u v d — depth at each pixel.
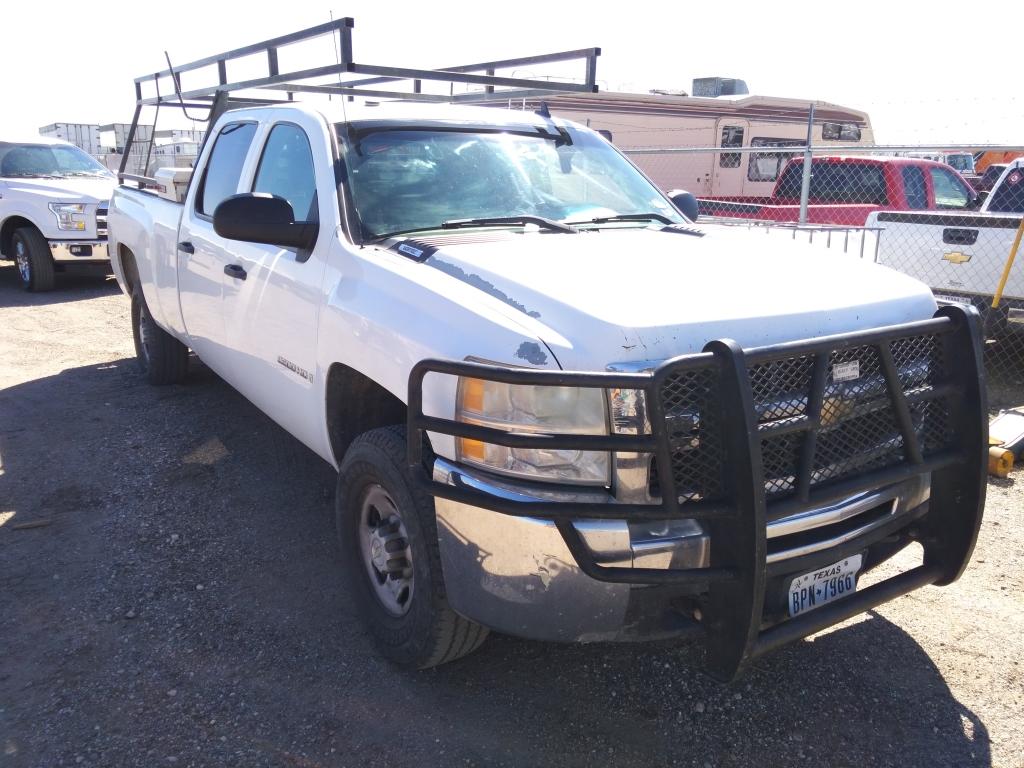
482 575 2.67
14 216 11.30
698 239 3.56
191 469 5.16
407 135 3.95
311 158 3.93
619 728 2.94
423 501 2.89
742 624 2.46
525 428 2.52
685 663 3.31
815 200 11.70
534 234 3.54
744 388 2.35
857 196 11.23
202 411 6.23
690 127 14.98
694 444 2.46
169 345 6.61
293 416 3.98
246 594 3.77
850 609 2.76
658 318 2.55
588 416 2.47
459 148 3.98
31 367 7.55
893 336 2.69
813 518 2.65
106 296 11.27
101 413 6.21
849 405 2.67
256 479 5.01
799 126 16.58
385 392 3.63
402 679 3.19
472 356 2.66
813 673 3.24
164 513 4.57
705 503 2.41
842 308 2.82
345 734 2.90
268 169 4.34
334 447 3.65
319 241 3.62
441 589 2.88
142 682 3.17
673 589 2.55
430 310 2.90
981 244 7.33
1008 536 4.34
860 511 2.77
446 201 3.74
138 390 6.78
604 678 3.21
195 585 3.85
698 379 2.43
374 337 3.10
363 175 3.71
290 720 2.96
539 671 3.26
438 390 2.73
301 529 4.39
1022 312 7.29
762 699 3.09
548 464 2.53
